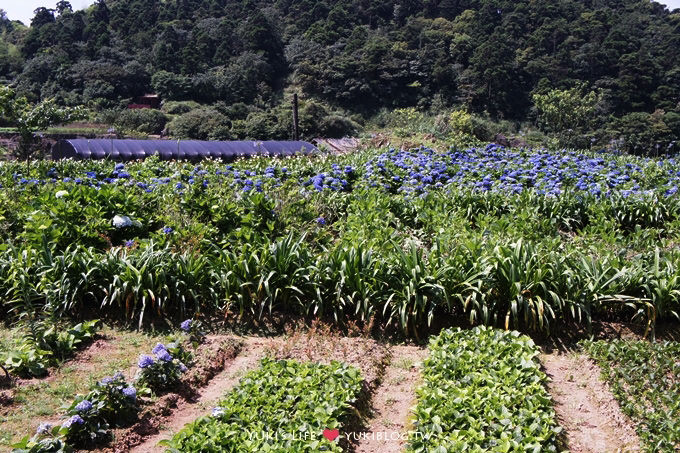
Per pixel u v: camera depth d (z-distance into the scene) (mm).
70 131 43875
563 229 11609
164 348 5570
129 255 7742
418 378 6176
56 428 4363
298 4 86875
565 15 76312
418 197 12125
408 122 47469
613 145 38469
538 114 57438
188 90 61062
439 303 7305
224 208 9922
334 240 9711
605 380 6062
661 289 7160
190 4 88750
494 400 5074
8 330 6910
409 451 4555
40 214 8781
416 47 72625
